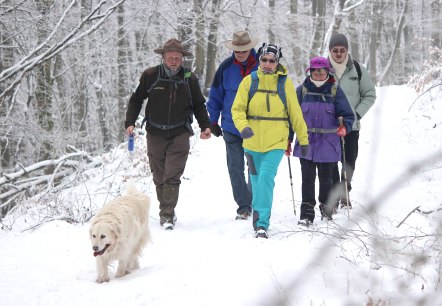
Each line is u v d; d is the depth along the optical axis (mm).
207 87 31234
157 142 10742
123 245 7453
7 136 23750
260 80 9156
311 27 42781
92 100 39188
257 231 8898
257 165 9281
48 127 25172
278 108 9109
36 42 20547
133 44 36938
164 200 10617
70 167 20109
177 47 10414
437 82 19422
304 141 9172
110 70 37031
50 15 19938
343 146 9805
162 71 10609
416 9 41969
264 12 36000
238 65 10594
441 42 36438
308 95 9688
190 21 28969
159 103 10617
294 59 42469
